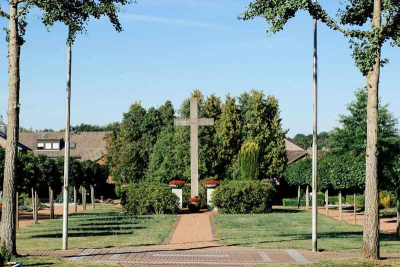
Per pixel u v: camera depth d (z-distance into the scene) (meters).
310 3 15.88
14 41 16.61
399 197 26.08
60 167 34.84
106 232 24.95
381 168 25.45
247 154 42.94
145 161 66.69
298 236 23.64
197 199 38.34
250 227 27.69
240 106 58.88
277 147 56.62
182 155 54.22
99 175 47.06
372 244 16.22
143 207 36.81
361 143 44.81
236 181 38.97
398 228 26.08
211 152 54.94
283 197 60.31
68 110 19.39
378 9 15.91
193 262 16.11
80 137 79.81
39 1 16.00
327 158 43.06
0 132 61.06
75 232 25.05
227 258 17.02
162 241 21.59
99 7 16.73
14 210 16.52
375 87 16.20
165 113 68.38
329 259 16.23
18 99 16.80
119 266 14.89
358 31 15.85
